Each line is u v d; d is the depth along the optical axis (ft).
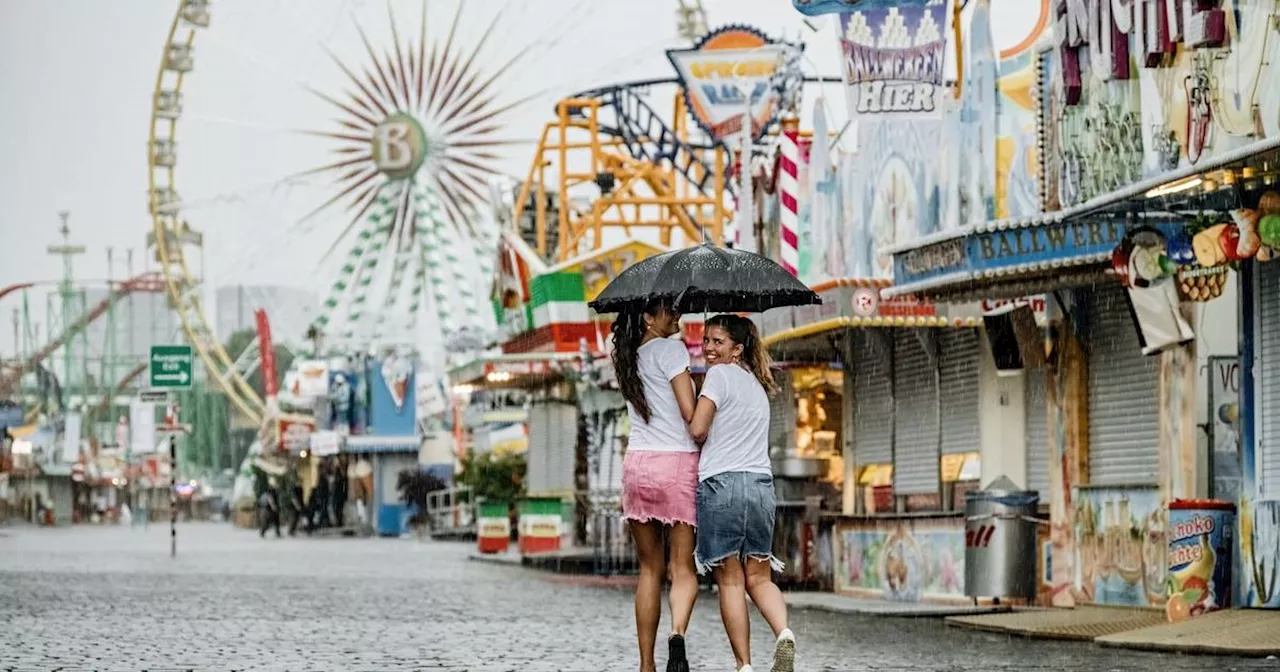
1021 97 71.31
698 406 34.22
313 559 136.26
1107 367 62.54
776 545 82.99
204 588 87.81
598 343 133.39
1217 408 56.90
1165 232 51.52
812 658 47.19
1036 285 61.31
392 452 269.85
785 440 86.63
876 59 57.93
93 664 46.06
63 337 478.18
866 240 83.20
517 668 45.16
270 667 45.42
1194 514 53.31
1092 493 61.67
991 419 69.41
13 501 362.94
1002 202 70.74
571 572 110.42
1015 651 48.70
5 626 59.88
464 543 196.34
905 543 71.00
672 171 163.43
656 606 35.04
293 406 332.39
